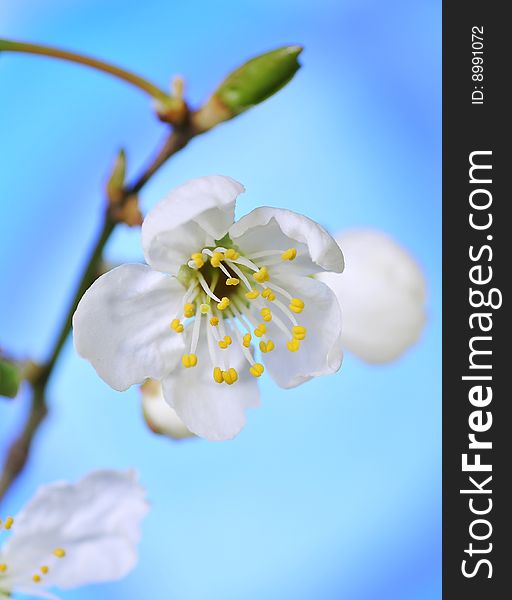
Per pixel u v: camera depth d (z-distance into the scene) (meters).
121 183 0.18
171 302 0.17
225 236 0.17
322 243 0.17
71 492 0.19
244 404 0.18
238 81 0.18
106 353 0.17
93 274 0.18
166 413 0.19
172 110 0.18
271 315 0.17
